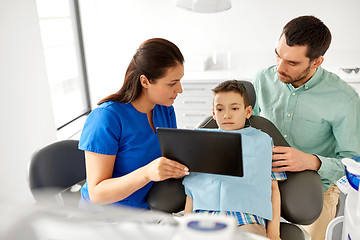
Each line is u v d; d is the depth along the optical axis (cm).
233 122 138
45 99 285
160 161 117
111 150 126
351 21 337
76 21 392
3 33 235
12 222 37
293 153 133
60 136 345
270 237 119
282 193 128
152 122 143
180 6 214
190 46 385
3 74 235
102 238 38
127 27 392
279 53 140
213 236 34
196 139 110
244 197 121
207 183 125
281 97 162
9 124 240
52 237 37
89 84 418
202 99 338
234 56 372
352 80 309
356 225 96
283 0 346
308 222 121
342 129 148
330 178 141
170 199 128
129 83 130
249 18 359
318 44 133
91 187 126
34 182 138
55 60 419
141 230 39
